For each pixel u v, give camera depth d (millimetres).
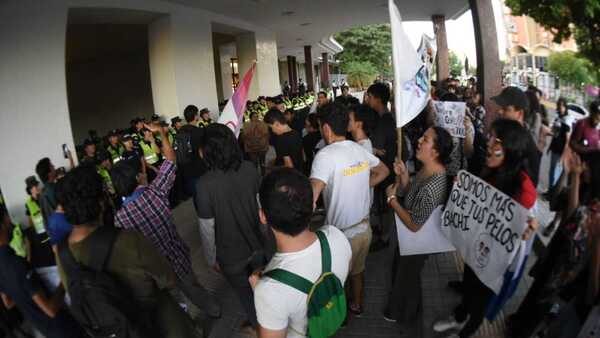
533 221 1832
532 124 2053
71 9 6309
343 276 1541
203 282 3906
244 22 11836
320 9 11461
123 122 16562
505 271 1922
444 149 2400
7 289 2170
